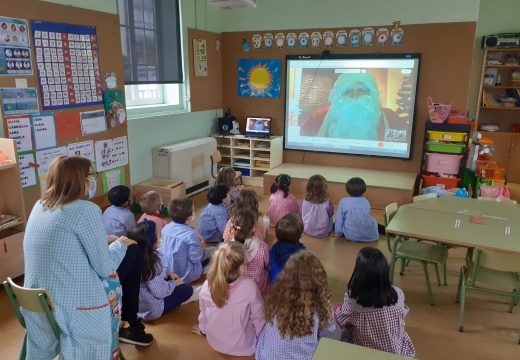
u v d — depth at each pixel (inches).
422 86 194.5
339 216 149.3
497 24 222.8
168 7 189.9
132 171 177.9
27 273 64.2
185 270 115.0
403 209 119.8
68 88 141.1
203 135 223.9
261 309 83.7
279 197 156.8
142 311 97.0
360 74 203.2
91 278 64.0
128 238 89.3
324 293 71.6
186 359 86.0
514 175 233.1
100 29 151.3
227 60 230.1
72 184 61.6
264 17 215.9
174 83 200.4
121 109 164.6
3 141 112.1
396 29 192.5
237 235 105.3
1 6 117.0
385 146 206.8
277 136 225.3
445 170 187.3
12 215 116.3
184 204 116.0
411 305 108.3
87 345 65.4
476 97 233.9
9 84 121.7
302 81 215.3
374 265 72.4
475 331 97.5
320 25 205.8
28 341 67.4
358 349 48.1
